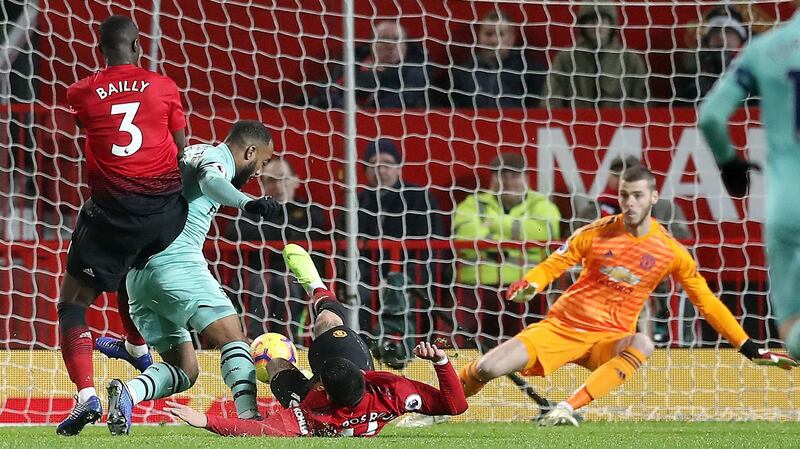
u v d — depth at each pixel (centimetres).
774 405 3250
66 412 3089
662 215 3666
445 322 3550
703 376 3266
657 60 4322
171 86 2159
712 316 2730
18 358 3166
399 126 3712
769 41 1392
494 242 3469
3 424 2955
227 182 2100
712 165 3700
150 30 4100
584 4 3938
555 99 4122
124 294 2339
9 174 3647
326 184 3569
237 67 4209
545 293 3562
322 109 3675
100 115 2109
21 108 3675
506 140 3719
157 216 2127
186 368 2298
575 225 3700
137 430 2569
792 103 1370
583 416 3144
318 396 2084
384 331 3403
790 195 1354
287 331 3444
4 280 3431
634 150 3716
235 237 3581
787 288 1353
